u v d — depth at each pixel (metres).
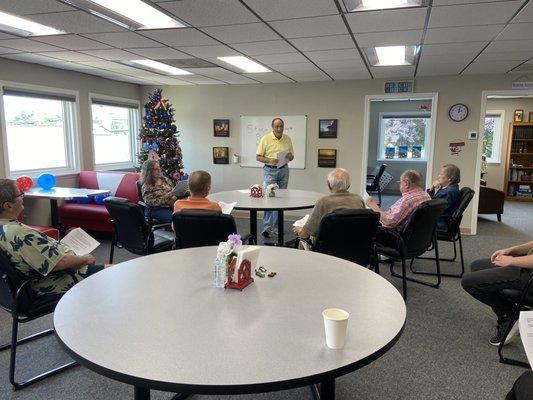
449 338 2.66
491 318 2.96
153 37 3.56
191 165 7.11
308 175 6.42
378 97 5.93
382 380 2.19
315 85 6.21
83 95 5.87
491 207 6.56
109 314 1.31
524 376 1.43
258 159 5.25
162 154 6.37
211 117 6.86
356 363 1.04
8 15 3.02
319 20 3.00
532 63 4.65
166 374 0.98
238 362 1.03
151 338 1.15
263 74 5.59
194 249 2.13
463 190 3.96
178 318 1.28
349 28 3.21
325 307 1.37
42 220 5.30
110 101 6.41
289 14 2.86
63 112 5.73
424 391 2.10
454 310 3.10
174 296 1.46
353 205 2.89
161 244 3.34
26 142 5.24
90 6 2.80
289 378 0.97
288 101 6.39
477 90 5.50
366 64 4.76
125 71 5.57
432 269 4.12
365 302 1.42
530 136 8.97
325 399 1.38
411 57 4.40
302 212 6.59
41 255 1.98
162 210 4.53
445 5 2.66
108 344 1.12
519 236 5.59
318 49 3.97
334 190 2.95
